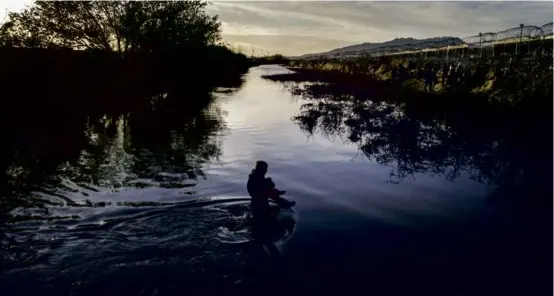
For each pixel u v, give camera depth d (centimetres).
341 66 6456
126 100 2891
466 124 1836
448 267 683
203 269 668
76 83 2509
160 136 1755
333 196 1011
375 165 1298
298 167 1271
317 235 789
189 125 2039
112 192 1029
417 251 734
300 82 5266
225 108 2711
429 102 2495
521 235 799
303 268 673
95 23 3381
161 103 2916
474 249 745
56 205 938
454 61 3619
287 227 823
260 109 2655
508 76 2367
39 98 2084
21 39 2597
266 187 889
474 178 1159
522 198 988
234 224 832
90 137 1708
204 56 4819
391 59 5334
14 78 1992
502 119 1795
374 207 940
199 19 4500
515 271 672
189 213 885
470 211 919
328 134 1791
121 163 1306
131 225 826
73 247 736
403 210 923
